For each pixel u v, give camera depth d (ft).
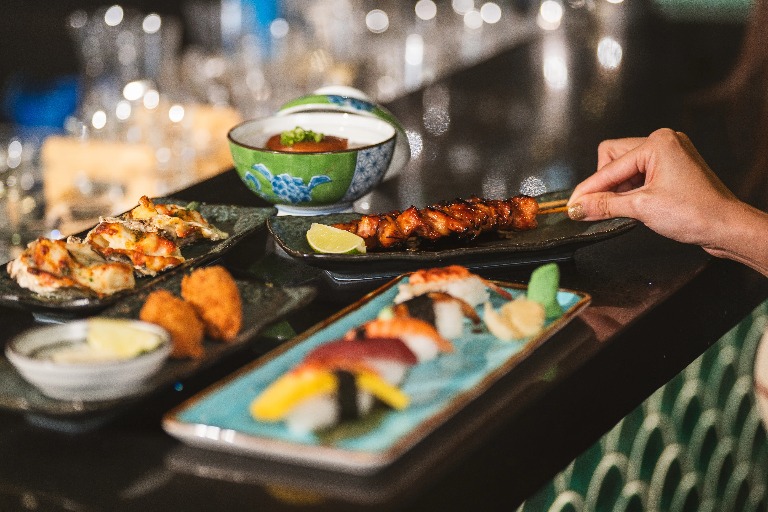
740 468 5.53
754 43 6.68
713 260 4.65
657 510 5.00
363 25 8.61
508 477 3.82
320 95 5.11
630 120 6.03
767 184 5.37
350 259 4.37
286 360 3.88
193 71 8.31
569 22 7.76
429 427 3.67
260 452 3.68
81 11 10.91
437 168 5.48
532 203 4.72
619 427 4.66
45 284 4.17
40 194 6.24
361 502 3.57
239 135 4.94
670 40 7.24
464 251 4.42
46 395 3.76
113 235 4.44
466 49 8.59
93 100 7.41
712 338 4.61
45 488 3.61
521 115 6.12
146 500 3.58
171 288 4.21
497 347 3.99
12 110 9.27
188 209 4.66
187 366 3.86
